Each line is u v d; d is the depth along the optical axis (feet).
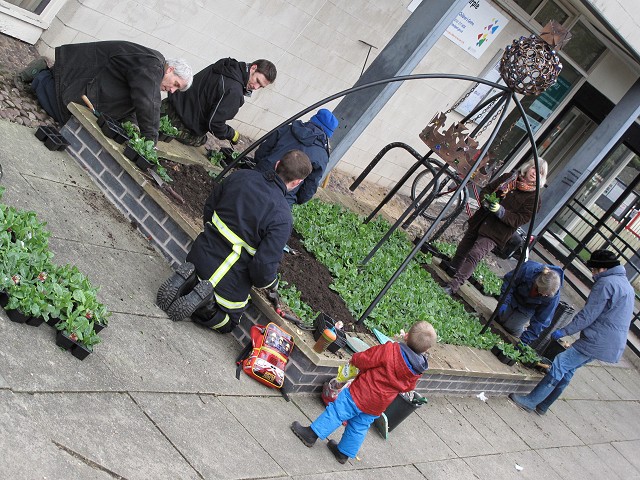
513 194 31.40
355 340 21.42
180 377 16.44
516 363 30.89
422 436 22.90
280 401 18.86
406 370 17.31
